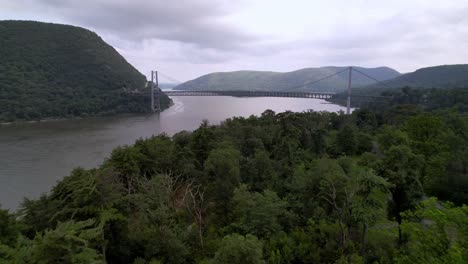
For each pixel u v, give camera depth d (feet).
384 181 68.44
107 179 69.51
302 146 169.48
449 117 172.04
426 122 122.52
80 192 65.21
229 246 48.60
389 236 80.18
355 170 110.01
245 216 78.74
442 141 125.18
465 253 42.75
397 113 247.70
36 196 147.33
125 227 67.15
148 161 124.16
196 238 77.36
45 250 37.88
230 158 109.09
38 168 188.24
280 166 123.65
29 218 71.51
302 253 69.97
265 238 74.54
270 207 76.33
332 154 175.01
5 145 245.65
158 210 74.38
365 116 245.04
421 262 48.52
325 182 85.66
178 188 115.44
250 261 47.42
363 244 71.20
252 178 112.98
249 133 161.38
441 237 47.03
